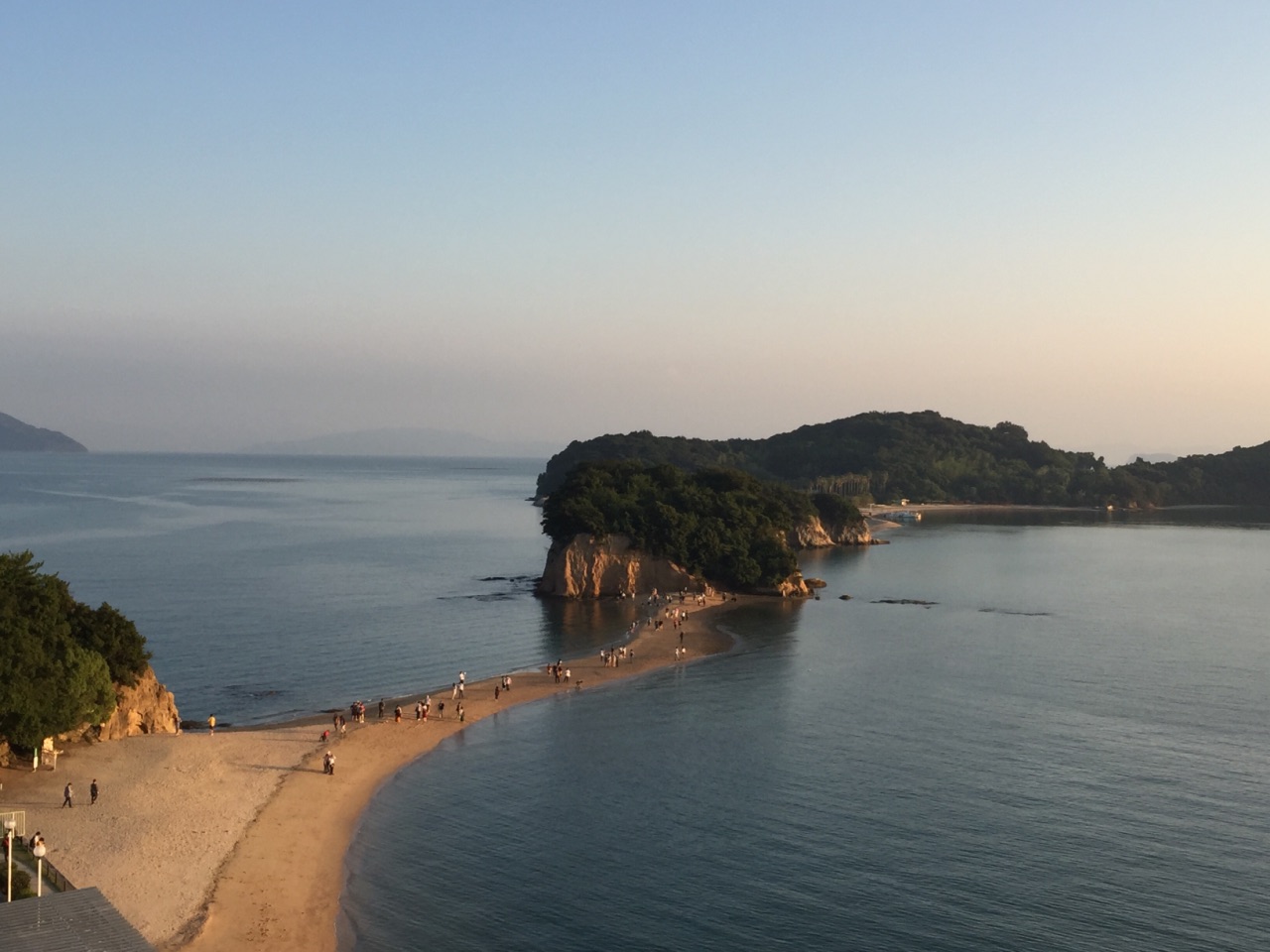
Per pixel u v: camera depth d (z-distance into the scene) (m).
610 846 64.12
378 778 76.19
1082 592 180.25
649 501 181.38
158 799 68.31
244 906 54.69
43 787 69.00
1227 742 85.88
